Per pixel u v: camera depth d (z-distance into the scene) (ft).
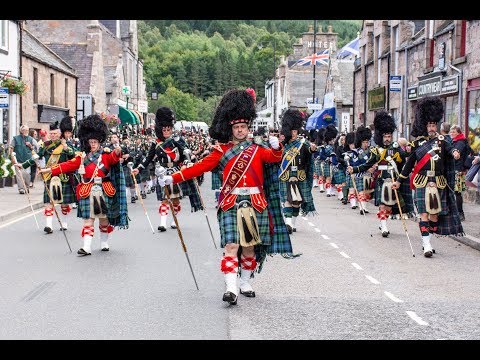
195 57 452.35
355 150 54.44
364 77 122.93
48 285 28.30
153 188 78.33
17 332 21.61
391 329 22.09
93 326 22.27
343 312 24.16
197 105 405.18
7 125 90.84
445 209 35.65
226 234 24.77
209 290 27.43
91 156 35.37
